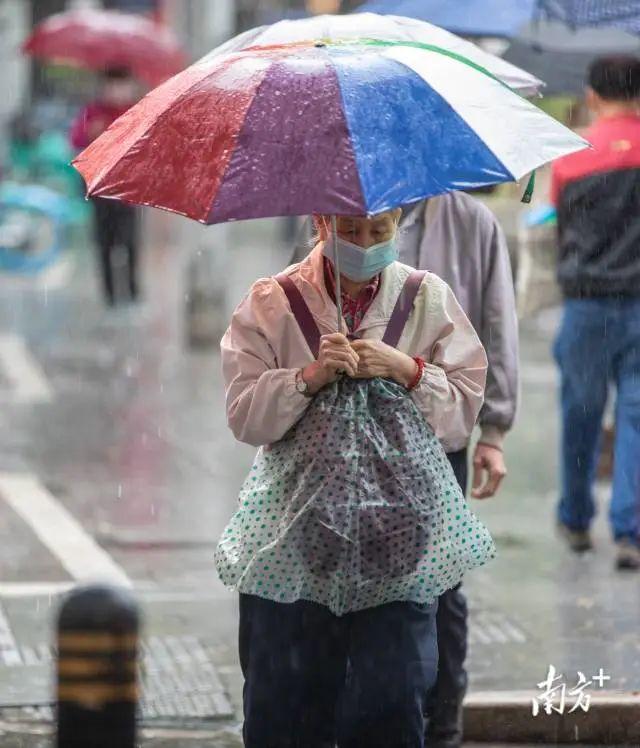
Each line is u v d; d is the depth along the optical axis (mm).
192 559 26109
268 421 14477
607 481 31359
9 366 45219
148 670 20797
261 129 13523
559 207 25828
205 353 48344
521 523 28688
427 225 17875
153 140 13836
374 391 14547
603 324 25562
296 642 14664
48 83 98438
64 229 78562
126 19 63438
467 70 14297
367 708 14445
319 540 14203
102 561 25797
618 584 25031
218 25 53562
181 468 32844
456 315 15086
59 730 13219
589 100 25859
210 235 48562
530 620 23109
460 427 14945
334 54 14258
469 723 18719
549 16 23984
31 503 29578
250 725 14984
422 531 14344
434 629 14867
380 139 13391
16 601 23406
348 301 14844
